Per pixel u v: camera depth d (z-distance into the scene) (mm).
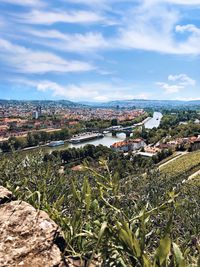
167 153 107938
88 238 3469
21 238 3518
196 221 6211
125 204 3951
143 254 2680
